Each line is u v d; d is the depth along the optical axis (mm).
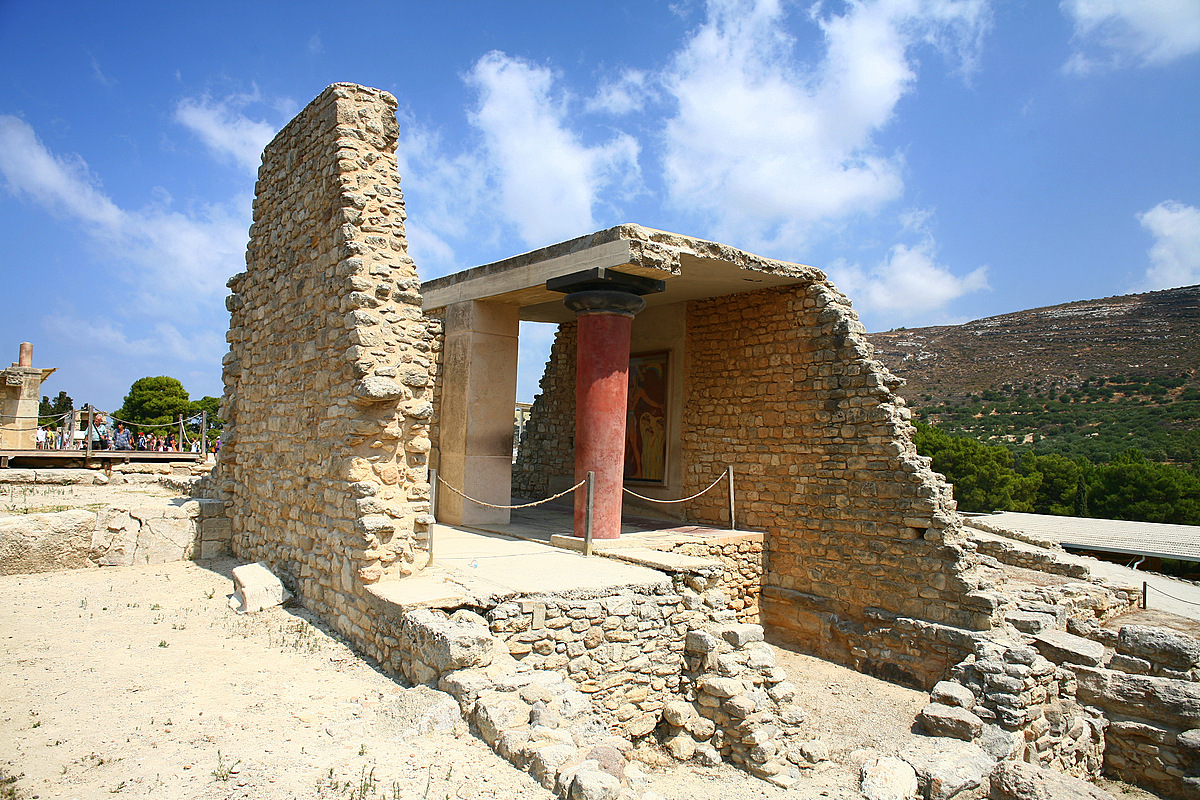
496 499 12469
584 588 7223
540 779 4289
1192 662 8328
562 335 17016
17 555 8828
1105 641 9805
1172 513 27531
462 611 6375
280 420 9164
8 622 6934
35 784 3902
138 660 6137
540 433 17484
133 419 42125
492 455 12469
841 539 11281
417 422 7664
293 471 8633
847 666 10773
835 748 7488
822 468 11586
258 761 4301
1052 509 31281
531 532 11375
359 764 4320
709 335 13438
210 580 9086
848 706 8945
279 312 9422
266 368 9781
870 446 10953
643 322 14648
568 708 5363
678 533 11594
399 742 4707
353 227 7637
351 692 5723
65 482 14461
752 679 7273
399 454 7500
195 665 6105
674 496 13781
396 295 7742
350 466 7219
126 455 17125
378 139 8188
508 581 7348
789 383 12125
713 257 10375
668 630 7770
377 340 7426
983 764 6598
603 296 10062
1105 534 17594
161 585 8750
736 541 11703
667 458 13945
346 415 7371
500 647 5969
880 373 10961
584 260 10031
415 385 7637
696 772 6445
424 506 7645
